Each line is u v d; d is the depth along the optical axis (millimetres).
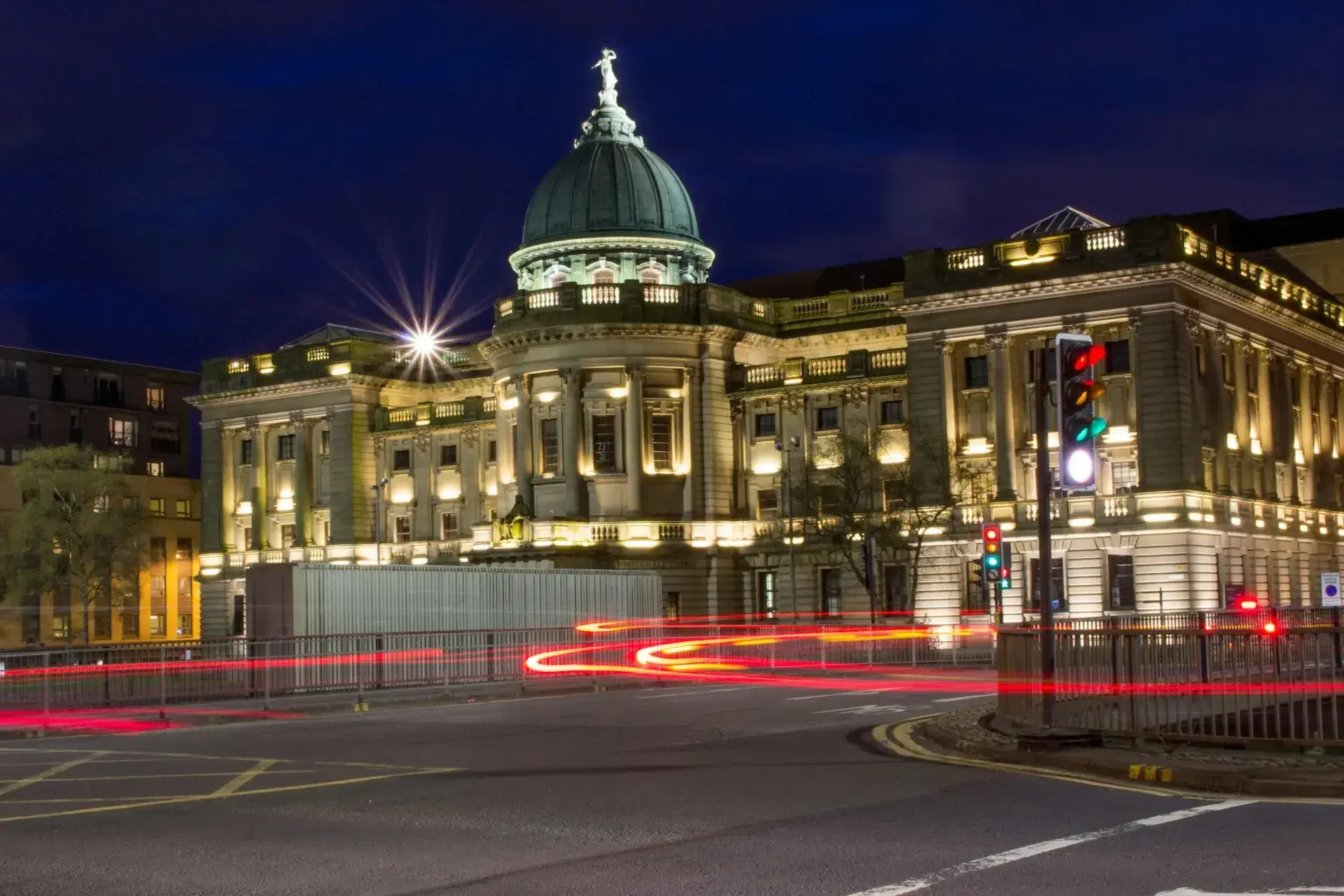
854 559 79188
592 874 12914
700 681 48562
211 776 21172
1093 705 22406
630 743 25453
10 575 97938
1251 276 77750
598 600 61562
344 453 98625
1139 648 21719
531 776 20500
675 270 89938
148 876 13070
